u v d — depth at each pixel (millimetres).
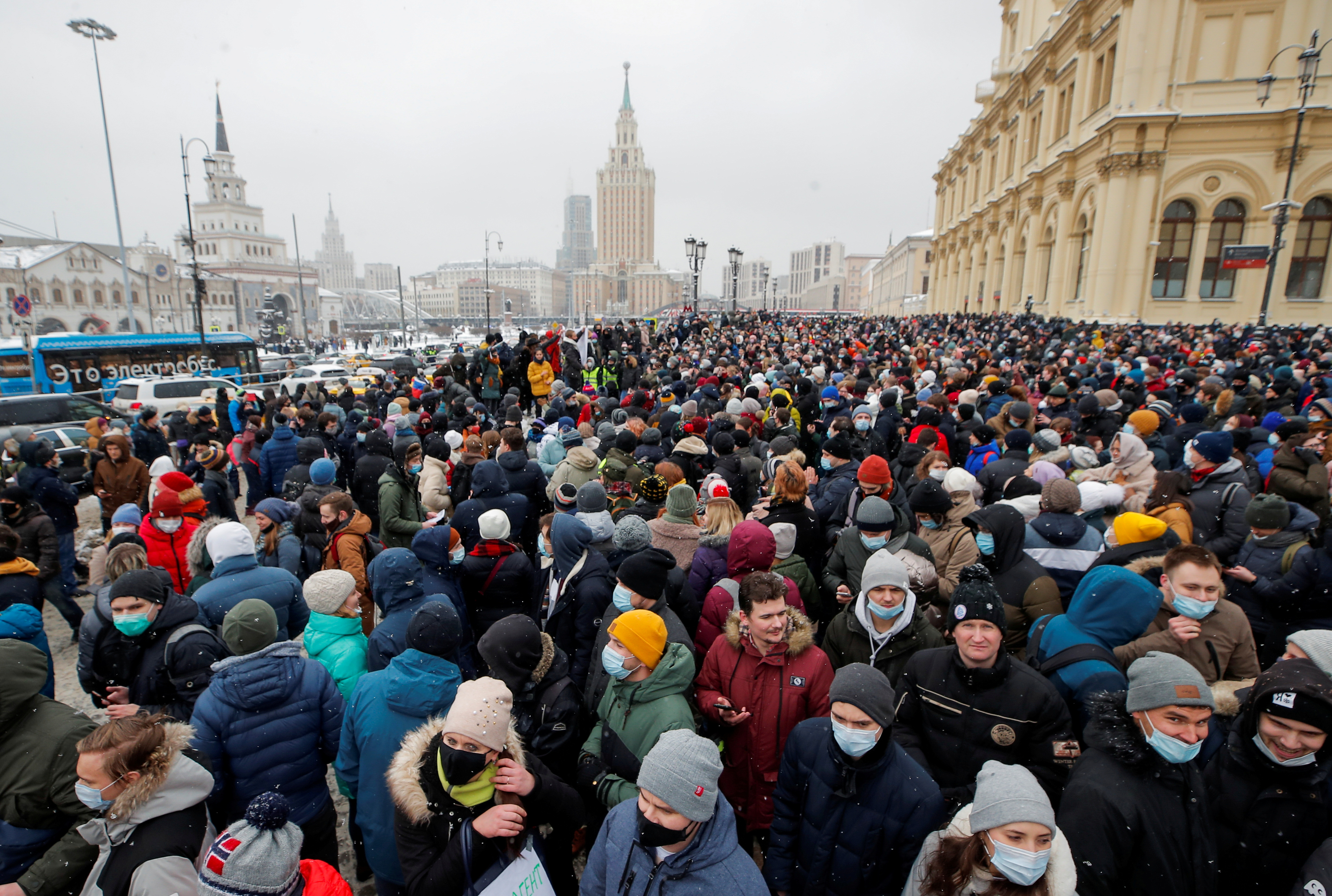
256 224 109250
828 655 3465
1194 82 27125
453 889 2037
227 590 3809
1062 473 4832
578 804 2389
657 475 5453
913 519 4957
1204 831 2104
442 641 2705
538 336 17812
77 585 7230
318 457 6906
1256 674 2854
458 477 7160
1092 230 30438
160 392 18594
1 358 21781
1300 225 27219
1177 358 14359
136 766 2098
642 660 2668
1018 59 42438
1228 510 4641
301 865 2121
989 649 2527
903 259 101562
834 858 2381
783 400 8578
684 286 170750
